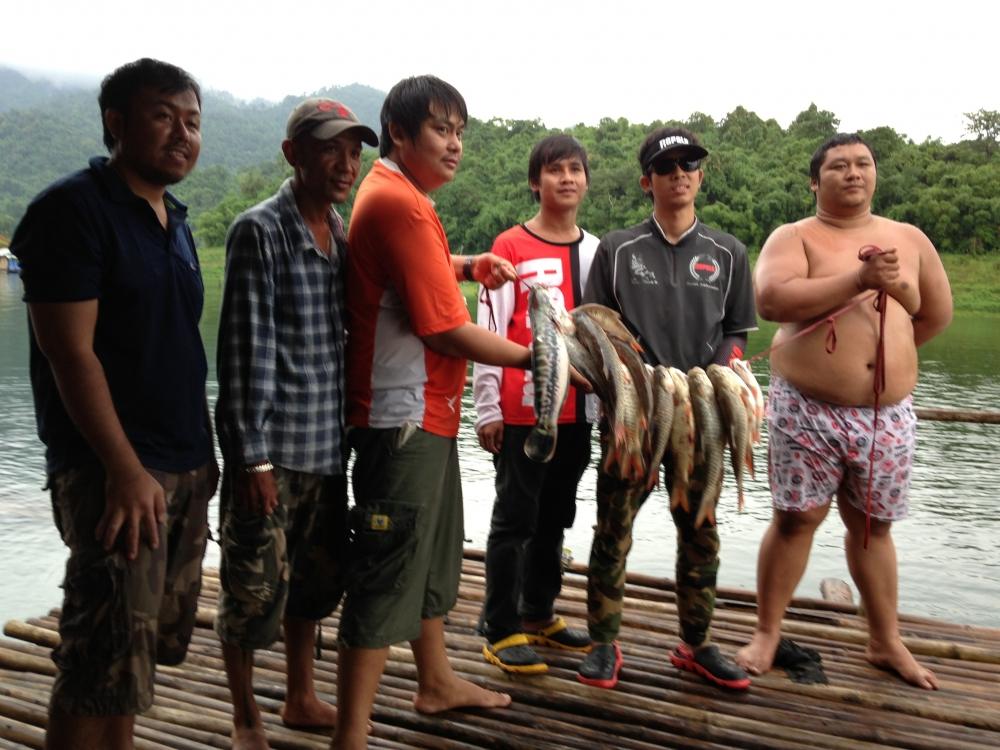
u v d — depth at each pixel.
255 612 2.42
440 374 2.61
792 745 2.71
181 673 3.18
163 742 2.69
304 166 2.47
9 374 16.55
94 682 2.06
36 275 1.97
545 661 3.23
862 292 2.97
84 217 1.99
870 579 3.18
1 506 8.18
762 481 10.12
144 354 2.11
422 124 2.56
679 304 3.07
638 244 3.11
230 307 2.37
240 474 2.36
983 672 3.20
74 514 2.08
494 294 3.19
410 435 2.55
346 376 2.64
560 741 2.72
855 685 3.08
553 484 3.25
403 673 3.12
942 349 26.39
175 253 2.18
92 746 2.10
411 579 2.53
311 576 2.66
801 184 47.81
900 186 51.00
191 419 2.24
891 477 3.11
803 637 3.50
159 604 2.12
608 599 3.03
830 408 3.12
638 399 2.82
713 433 2.93
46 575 6.43
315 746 2.66
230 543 2.41
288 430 2.44
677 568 3.07
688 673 3.12
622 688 3.03
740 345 3.17
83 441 2.08
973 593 6.91
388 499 2.54
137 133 2.10
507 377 3.14
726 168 48.47
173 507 2.22
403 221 2.47
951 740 2.73
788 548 3.19
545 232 3.31
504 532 3.12
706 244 3.12
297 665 2.74
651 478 2.93
